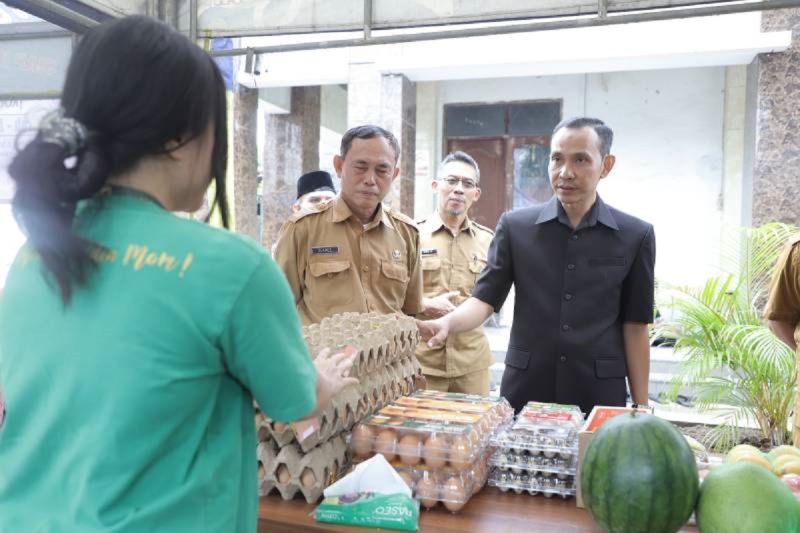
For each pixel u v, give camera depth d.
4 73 2.39
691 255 8.79
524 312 2.45
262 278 0.90
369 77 7.36
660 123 8.84
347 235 2.74
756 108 6.26
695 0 2.46
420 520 1.40
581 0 2.54
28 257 0.96
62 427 0.88
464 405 1.74
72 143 0.83
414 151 7.89
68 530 0.84
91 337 0.87
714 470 1.20
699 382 3.92
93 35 0.91
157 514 0.86
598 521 1.20
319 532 1.35
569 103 9.18
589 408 2.34
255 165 7.63
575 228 2.37
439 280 3.69
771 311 2.39
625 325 2.43
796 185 6.01
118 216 0.91
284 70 7.45
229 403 0.96
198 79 0.91
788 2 2.37
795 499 1.15
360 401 1.63
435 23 2.68
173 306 0.86
